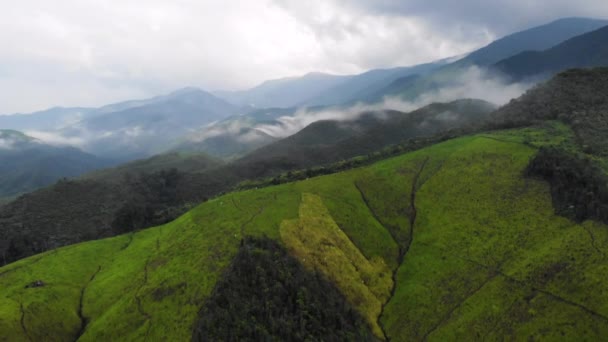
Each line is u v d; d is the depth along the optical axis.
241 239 111.62
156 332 86.06
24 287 105.44
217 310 85.88
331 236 117.88
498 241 109.94
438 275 105.75
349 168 196.25
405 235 126.19
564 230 104.88
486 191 131.25
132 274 109.31
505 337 84.38
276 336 83.44
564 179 120.62
